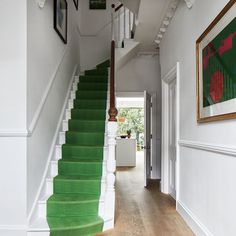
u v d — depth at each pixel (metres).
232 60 1.91
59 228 2.57
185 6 3.19
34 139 2.79
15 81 2.56
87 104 4.61
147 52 5.68
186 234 2.72
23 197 2.54
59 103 3.98
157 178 5.76
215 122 2.25
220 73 2.13
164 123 4.59
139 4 3.71
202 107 2.55
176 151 3.65
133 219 3.16
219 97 2.15
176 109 3.68
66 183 3.18
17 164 2.54
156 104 5.83
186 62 3.16
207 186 2.44
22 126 2.55
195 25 2.81
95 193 3.16
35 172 2.82
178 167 3.52
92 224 2.71
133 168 7.46
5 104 2.56
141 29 4.41
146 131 5.13
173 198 4.12
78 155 3.68
